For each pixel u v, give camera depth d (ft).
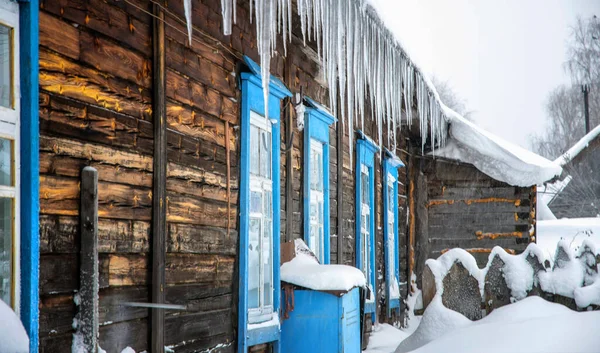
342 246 29.63
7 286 10.69
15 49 10.96
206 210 17.13
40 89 11.46
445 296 24.31
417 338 23.70
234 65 19.25
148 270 14.44
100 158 12.95
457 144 47.06
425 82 34.63
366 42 23.97
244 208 18.99
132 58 14.12
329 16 20.59
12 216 10.80
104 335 12.90
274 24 16.96
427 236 47.55
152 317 14.32
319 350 21.50
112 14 13.51
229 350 18.28
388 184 40.16
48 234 11.51
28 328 10.66
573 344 16.51
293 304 21.79
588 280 25.03
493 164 46.09
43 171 11.49
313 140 26.53
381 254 38.17
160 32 15.02
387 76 27.27
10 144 10.85
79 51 12.50
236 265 18.84
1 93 10.90
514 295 23.93
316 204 26.78
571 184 105.91
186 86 16.38
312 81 26.96
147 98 14.64
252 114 20.16
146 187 14.43
